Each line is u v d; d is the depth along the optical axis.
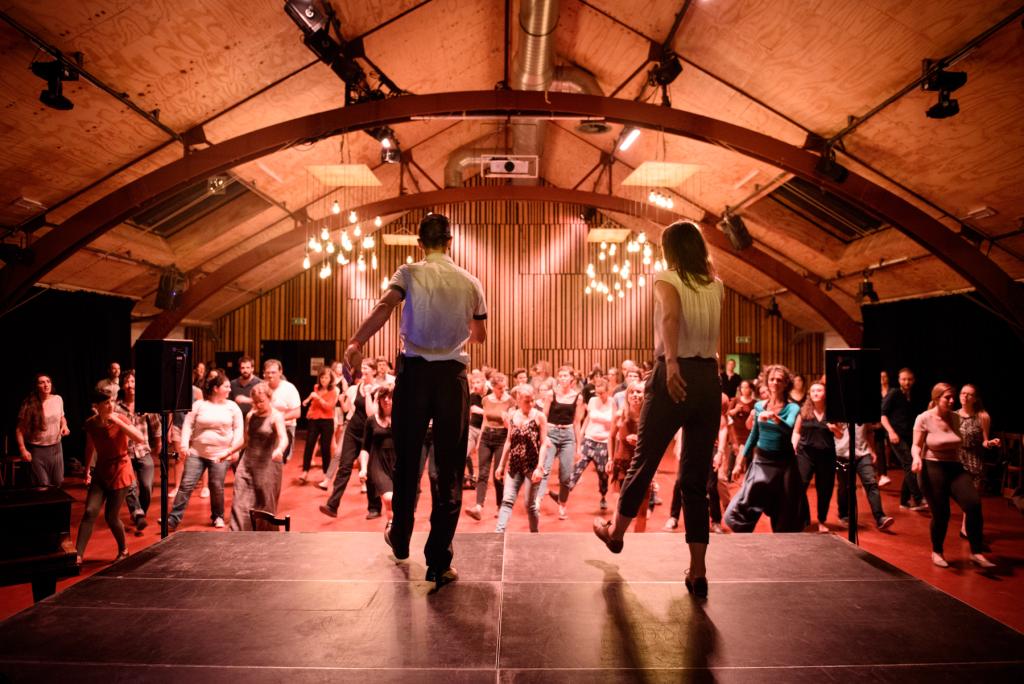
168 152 7.05
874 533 5.97
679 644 1.71
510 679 1.52
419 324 2.08
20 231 7.05
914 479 7.01
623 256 15.69
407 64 8.20
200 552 2.44
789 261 11.71
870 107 6.19
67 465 9.18
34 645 1.66
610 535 2.24
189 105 6.45
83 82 5.45
